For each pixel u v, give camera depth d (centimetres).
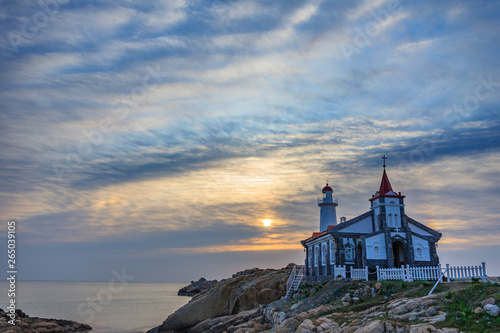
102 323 8906
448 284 3212
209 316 6388
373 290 3647
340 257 5156
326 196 7756
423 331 2342
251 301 5941
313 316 3531
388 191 5397
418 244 5206
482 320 2339
